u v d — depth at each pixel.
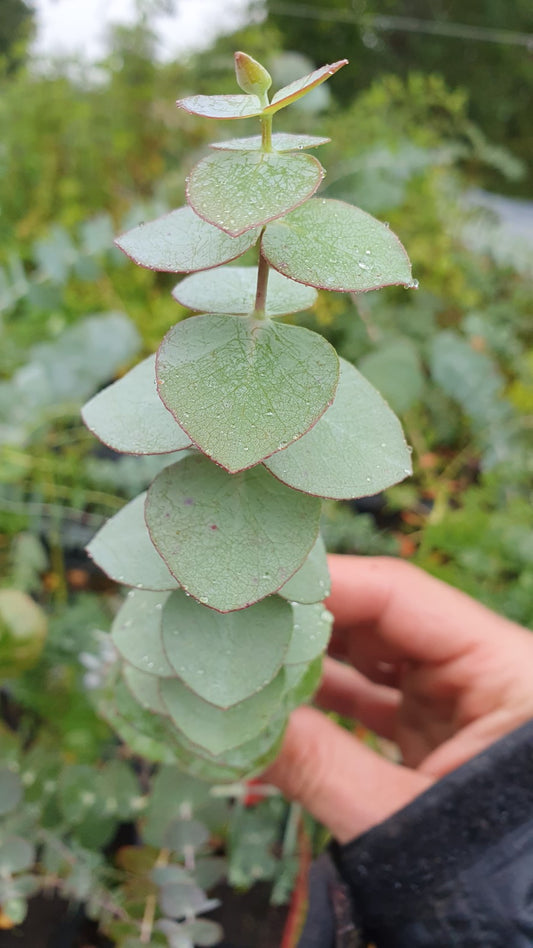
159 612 0.19
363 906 0.24
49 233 0.56
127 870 0.30
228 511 0.15
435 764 0.26
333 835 0.26
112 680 0.23
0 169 0.60
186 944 0.26
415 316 0.54
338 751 0.25
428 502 0.50
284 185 0.11
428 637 0.29
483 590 0.41
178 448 0.14
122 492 0.46
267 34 0.75
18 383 0.39
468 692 0.29
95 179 0.66
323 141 0.12
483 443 0.49
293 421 0.12
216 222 0.11
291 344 0.13
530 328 0.59
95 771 0.29
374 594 0.30
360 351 0.52
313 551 0.17
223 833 0.32
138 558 0.17
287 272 0.12
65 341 0.41
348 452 0.14
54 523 0.42
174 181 0.62
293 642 0.19
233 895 0.33
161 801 0.27
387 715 0.36
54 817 0.30
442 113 0.80
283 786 0.25
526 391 0.49
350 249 0.12
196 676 0.16
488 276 0.61
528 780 0.21
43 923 0.31
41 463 0.43
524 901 0.20
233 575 0.14
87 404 0.15
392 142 0.60
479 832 0.22
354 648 0.33
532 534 0.42
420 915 0.22
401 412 0.47
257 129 0.63
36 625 0.30
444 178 0.68
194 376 0.13
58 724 0.34
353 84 1.07
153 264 0.12
